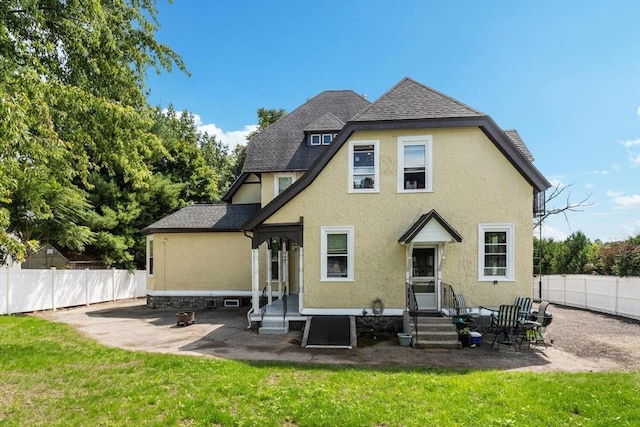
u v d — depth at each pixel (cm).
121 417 503
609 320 1390
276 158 1733
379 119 1178
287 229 1210
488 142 1171
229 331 1152
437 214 1098
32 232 1894
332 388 614
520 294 1134
